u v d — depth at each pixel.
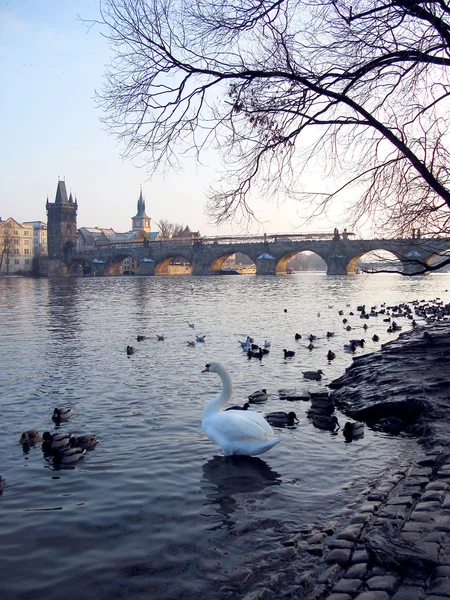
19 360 18.17
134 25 10.16
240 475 8.01
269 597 4.97
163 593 5.17
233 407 10.29
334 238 127.12
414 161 10.28
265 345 20.34
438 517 6.02
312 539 5.95
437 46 9.91
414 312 35.12
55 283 107.25
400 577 4.98
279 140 10.70
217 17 10.19
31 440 9.59
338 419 10.97
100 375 15.52
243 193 11.30
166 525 6.52
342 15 10.04
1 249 181.62
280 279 111.56
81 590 5.25
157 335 23.67
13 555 5.90
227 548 5.94
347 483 7.58
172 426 10.48
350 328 25.92
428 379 11.98
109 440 9.70
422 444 9.03
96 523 6.59
